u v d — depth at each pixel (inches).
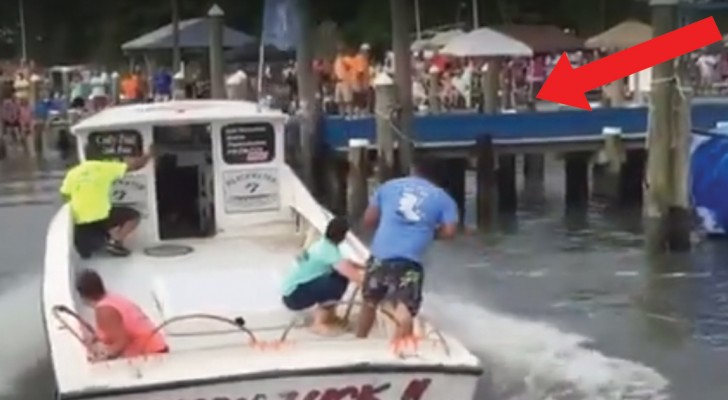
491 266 632.4
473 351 460.1
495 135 820.6
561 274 610.2
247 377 283.9
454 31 1272.1
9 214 814.5
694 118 879.7
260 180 466.6
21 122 1229.1
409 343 299.1
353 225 726.5
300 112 847.7
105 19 1910.7
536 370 436.5
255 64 1237.7
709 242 668.7
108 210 439.2
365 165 761.0
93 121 458.6
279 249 442.9
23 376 431.2
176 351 305.6
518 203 860.6
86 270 363.9
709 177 671.8
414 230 321.1
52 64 1953.7
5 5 1988.2
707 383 422.6
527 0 1567.4
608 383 421.1
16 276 612.1
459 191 816.3
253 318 353.4
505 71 1067.9
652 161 632.4
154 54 1428.4
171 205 465.7
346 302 324.2
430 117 811.4
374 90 859.4
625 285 577.0
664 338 481.4
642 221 761.6
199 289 389.4
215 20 958.4
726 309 526.9
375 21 1601.9
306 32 858.1
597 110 833.5
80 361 295.1
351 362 288.5
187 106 484.1
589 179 860.6
